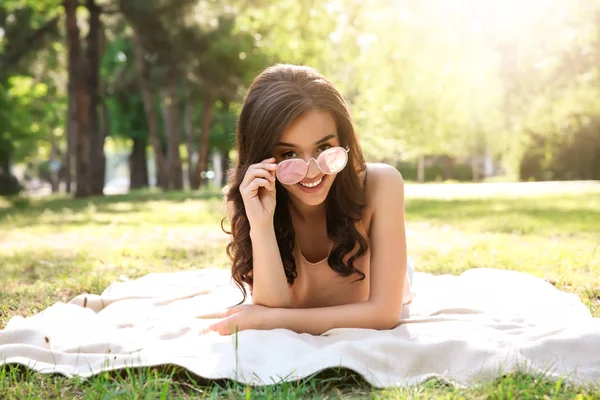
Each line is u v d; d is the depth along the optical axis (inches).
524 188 898.1
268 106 108.0
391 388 94.1
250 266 124.3
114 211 528.7
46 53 944.9
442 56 651.5
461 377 96.7
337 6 639.1
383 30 640.4
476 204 537.0
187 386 97.7
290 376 95.2
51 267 223.9
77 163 827.4
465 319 124.5
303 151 108.7
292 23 719.7
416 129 1042.7
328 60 828.6
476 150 1600.6
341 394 93.0
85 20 955.3
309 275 125.0
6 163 1099.9
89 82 849.5
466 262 213.3
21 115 1080.2
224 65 832.9
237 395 91.5
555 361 101.7
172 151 1072.2
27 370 104.3
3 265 234.7
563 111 1106.1
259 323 113.7
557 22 606.9
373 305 115.0
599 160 1247.5
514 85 661.3
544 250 235.1
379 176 120.6
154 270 214.2
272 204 116.0
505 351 100.6
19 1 912.9
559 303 136.6
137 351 111.0
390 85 729.0
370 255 125.3
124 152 2613.2
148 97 1023.6
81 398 95.0
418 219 394.6
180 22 794.2
